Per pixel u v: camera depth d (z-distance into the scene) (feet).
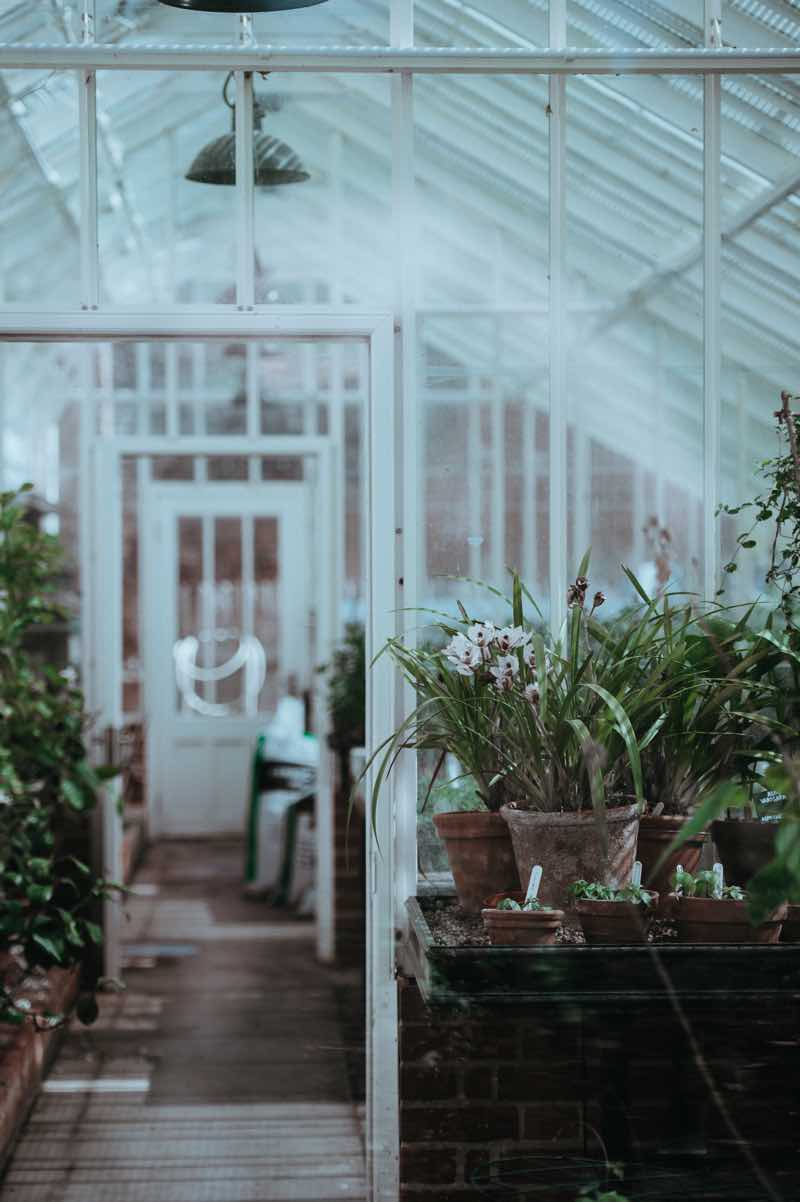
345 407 26.03
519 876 11.07
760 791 11.21
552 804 10.78
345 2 12.11
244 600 34.53
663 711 10.91
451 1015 11.00
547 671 10.91
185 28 12.07
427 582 12.70
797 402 12.60
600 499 18.35
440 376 12.80
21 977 16.56
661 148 12.44
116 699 21.18
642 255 12.91
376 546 12.35
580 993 9.78
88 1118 15.25
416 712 11.32
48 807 17.08
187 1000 20.24
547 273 12.73
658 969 9.77
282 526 34.42
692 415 15.20
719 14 12.04
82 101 12.12
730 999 9.78
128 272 18.24
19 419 26.76
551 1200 10.76
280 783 28.48
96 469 21.58
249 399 23.30
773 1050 11.02
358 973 21.80
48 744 17.24
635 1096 11.07
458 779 11.78
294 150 13.03
